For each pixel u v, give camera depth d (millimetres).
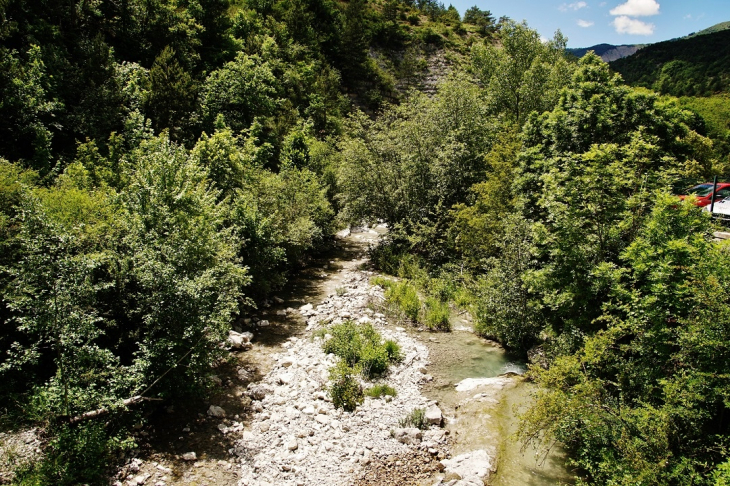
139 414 7852
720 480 5180
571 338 9562
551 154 17281
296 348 12594
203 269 9758
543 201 11312
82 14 28750
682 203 8148
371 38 71375
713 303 6293
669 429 6246
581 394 7031
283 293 18000
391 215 23656
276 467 7699
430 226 22078
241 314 14711
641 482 5836
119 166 14328
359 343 12297
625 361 7918
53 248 7219
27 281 7180
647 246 8078
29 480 6055
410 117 25172
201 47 39062
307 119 42969
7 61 17375
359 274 21062
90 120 19750
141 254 8484
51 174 14516
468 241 18078
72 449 6734
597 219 9742
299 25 57781
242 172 18031
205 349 8797
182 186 10562
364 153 23609
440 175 21781
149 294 8781
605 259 9641
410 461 8086
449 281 18359
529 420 7254
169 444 8031
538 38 31219
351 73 61875
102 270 9016
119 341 8891
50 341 7449
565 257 9969
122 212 10133
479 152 22047
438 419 9266
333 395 9945
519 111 29078
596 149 9992
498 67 30188
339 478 7535
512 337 13039
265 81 38562
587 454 7531
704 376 6332
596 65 18844
